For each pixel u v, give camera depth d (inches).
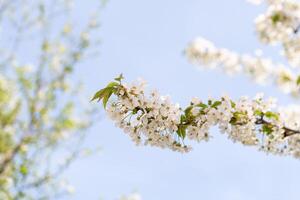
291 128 160.2
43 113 389.1
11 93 392.2
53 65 411.8
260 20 240.2
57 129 383.9
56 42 422.9
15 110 384.5
